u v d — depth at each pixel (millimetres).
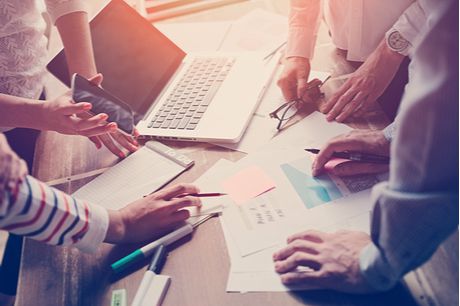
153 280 696
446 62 437
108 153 990
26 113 936
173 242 760
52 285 740
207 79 1100
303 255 662
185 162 911
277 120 973
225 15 1366
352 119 931
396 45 922
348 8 1054
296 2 1057
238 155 911
